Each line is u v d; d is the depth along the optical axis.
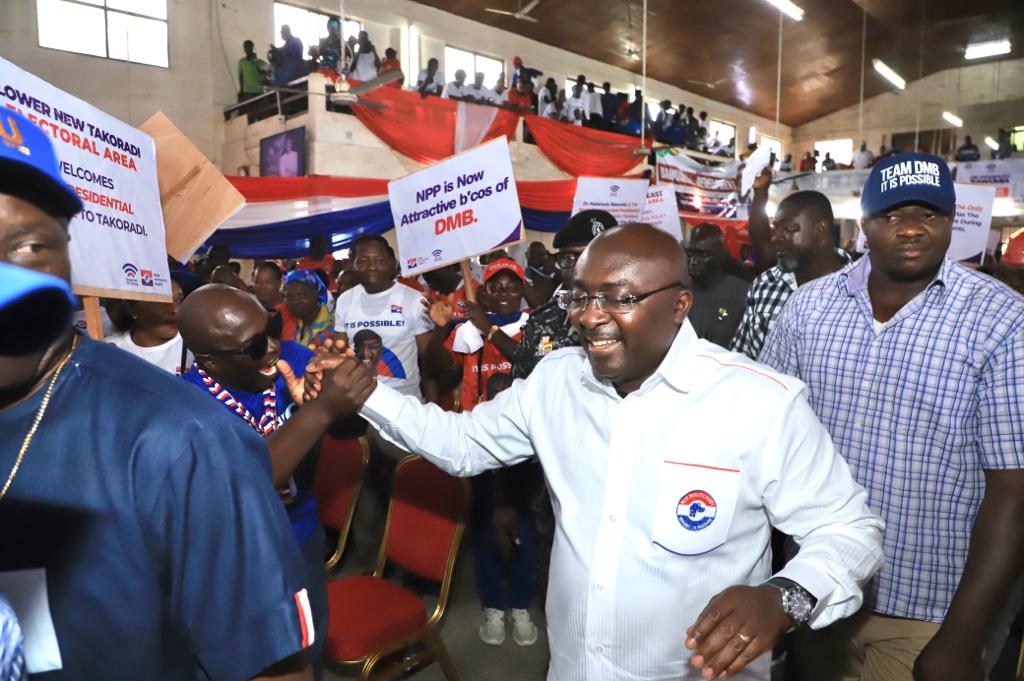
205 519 0.70
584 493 1.29
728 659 0.99
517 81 13.33
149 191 1.90
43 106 1.58
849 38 16.34
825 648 1.74
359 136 10.59
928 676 1.38
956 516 1.50
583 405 1.31
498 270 3.29
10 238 0.62
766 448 1.19
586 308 1.20
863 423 1.59
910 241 1.49
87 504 0.68
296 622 0.75
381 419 1.46
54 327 0.52
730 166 11.02
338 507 2.95
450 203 3.06
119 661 0.71
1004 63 18.28
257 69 12.01
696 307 3.18
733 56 16.62
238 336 1.42
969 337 1.45
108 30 11.27
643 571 1.21
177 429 0.69
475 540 2.73
